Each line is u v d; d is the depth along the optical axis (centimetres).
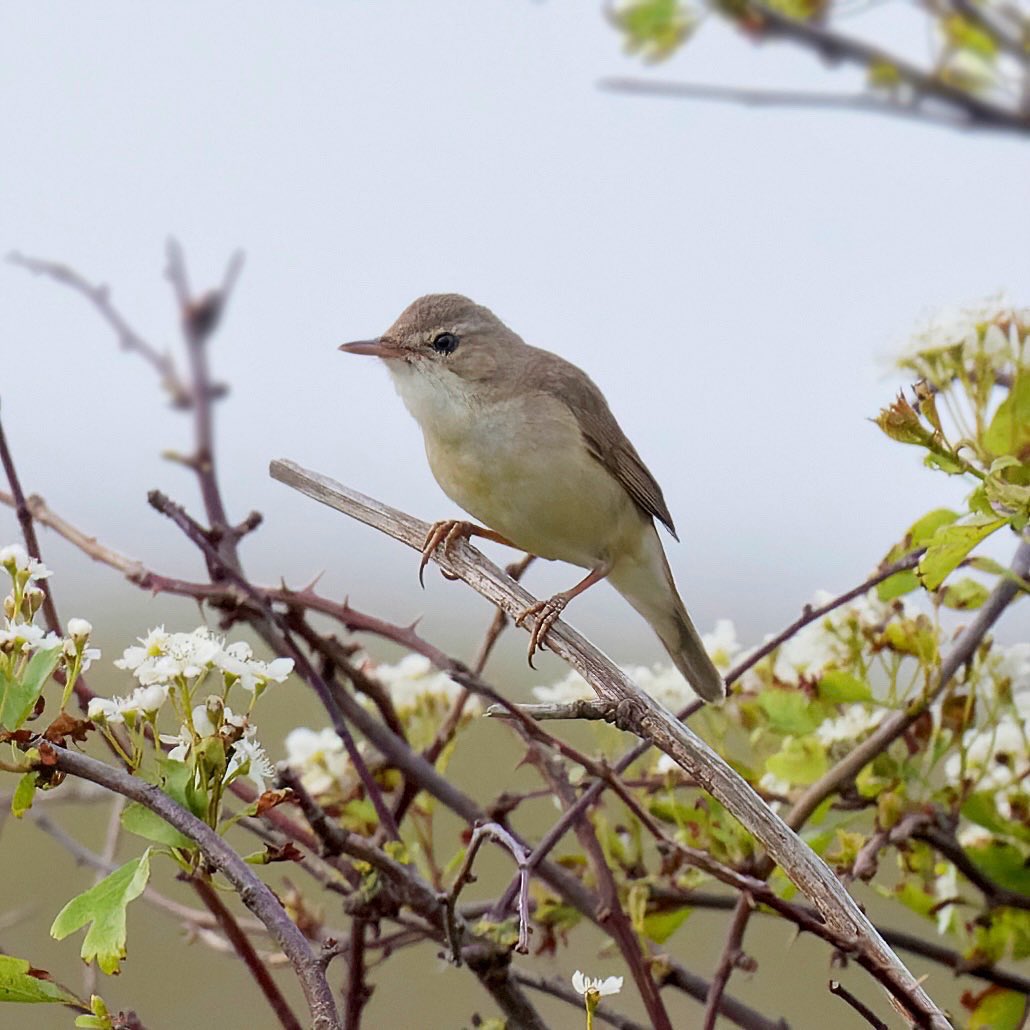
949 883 712
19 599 521
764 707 731
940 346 648
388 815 638
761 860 690
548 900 730
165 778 507
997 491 606
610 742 778
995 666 699
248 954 604
